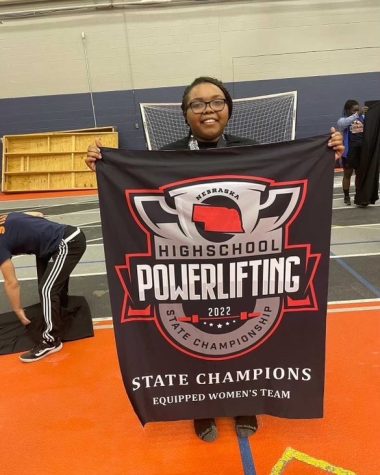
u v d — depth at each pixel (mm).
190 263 1894
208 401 2070
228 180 1814
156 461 2084
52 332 3115
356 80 10562
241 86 10633
